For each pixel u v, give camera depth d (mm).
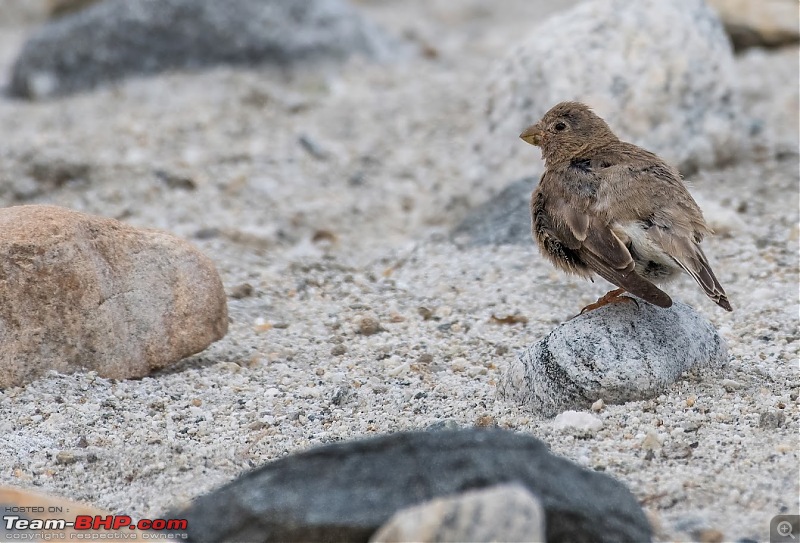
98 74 23672
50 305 10469
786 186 15844
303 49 24016
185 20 23766
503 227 14898
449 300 13195
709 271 9633
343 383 10867
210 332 11375
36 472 9109
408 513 6957
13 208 10914
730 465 8695
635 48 16000
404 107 21656
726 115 16516
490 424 9688
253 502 7598
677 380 10023
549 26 16516
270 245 15883
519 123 15961
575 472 7867
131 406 10305
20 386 10430
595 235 10000
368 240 16250
